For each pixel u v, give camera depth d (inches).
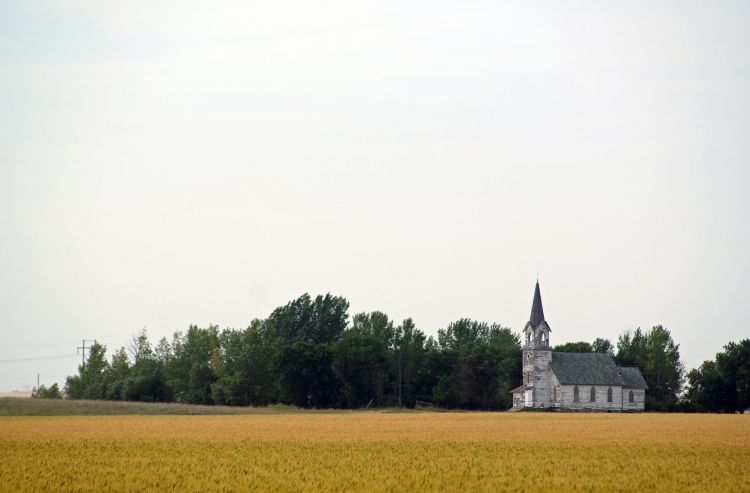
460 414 6338.6
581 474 2391.7
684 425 4677.7
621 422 5017.2
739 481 2273.6
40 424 4630.9
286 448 3107.8
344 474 2362.2
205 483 2204.7
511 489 2134.6
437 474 2370.8
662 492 2107.5
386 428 4328.3
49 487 2146.9
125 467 2518.5
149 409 6250.0
